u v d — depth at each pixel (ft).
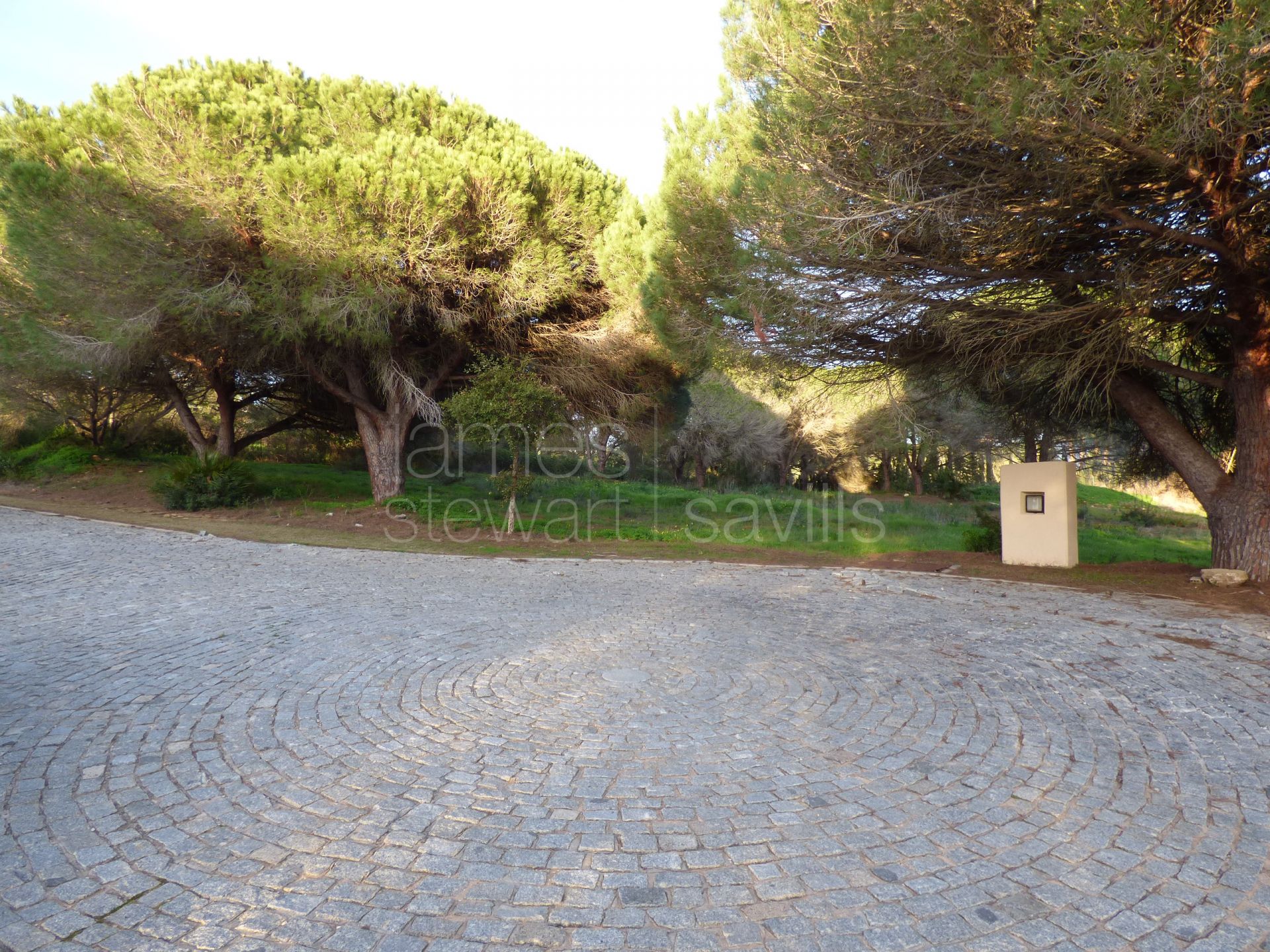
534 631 19.48
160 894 7.45
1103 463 46.37
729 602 24.40
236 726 12.10
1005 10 18.44
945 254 24.27
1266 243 22.43
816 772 10.68
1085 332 24.17
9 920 6.97
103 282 38.17
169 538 36.81
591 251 44.11
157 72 42.52
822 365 31.83
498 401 40.78
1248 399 26.30
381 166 38.01
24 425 76.23
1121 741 11.93
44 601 21.65
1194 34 17.03
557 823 9.10
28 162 35.32
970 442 75.15
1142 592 26.05
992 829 9.05
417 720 12.60
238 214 38.63
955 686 14.87
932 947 6.84
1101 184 20.27
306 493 56.13
